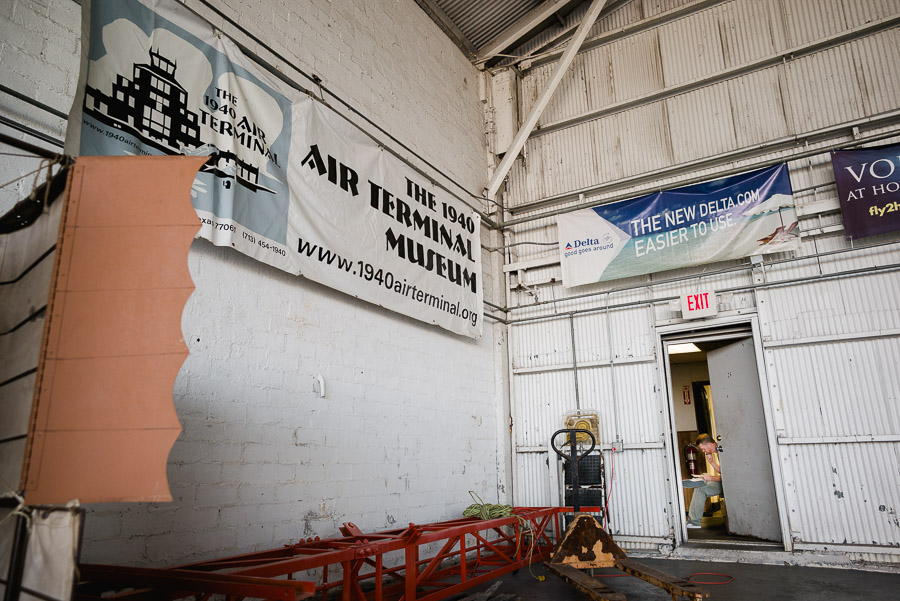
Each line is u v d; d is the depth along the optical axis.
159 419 1.79
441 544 5.85
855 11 6.37
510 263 8.06
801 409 5.89
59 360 1.78
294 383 4.46
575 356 7.35
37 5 3.30
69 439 1.73
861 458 5.55
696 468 10.10
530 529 5.30
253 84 4.40
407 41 6.80
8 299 2.21
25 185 3.08
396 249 5.70
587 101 7.95
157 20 3.77
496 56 8.54
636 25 7.66
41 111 3.23
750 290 6.38
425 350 6.14
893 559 5.27
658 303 6.95
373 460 5.12
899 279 5.65
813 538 5.61
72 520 1.55
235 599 3.18
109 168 2.00
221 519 3.72
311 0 5.36
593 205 7.39
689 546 6.22
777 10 6.84
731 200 6.54
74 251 1.88
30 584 1.63
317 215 4.78
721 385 6.91
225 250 4.08
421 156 6.69
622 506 6.68
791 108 6.57
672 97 7.38
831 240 6.04
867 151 5.89
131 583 2.57
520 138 7.73
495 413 7.36
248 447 4.00
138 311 1.88
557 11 8.16
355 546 3.46
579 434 7.06
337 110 5.44
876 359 5.64
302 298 4.67
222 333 3.96
